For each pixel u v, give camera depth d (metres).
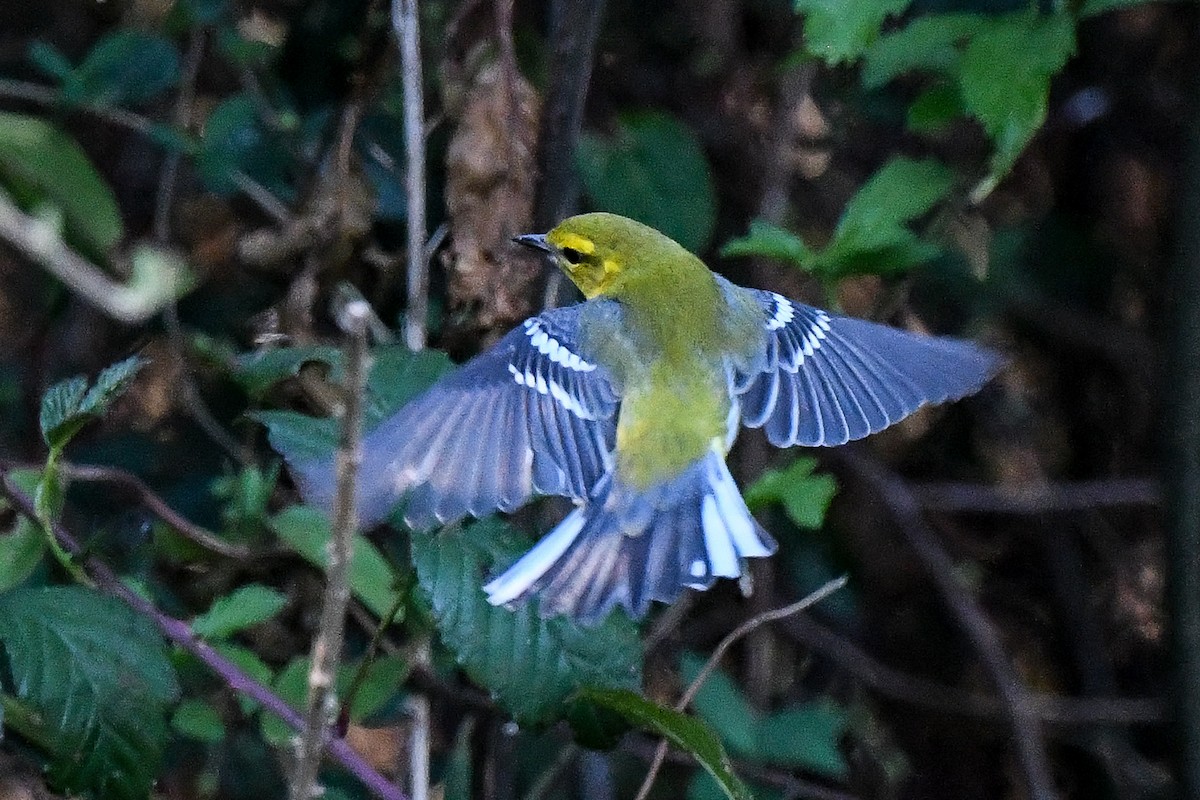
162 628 6.65
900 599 11.45
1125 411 11.60
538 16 9.94
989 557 12.01
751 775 10.46
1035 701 11.20
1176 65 11.40
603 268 7.63
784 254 7.85
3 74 11.29
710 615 10.77
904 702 11.54
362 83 9.16
